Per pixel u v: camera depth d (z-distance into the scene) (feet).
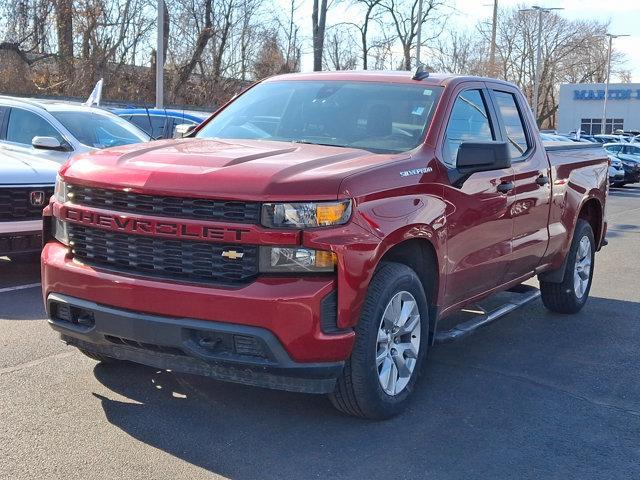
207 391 16.31
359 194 13.74
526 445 14.48
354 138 17.13
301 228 13.05
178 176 13.46
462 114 18.25
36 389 15.97
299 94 18.93
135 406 15.34
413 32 149.59
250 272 13.14
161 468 12.79
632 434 15.26
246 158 14.39
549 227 21.89
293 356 13.12
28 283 26.05
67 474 12.42
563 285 24.18
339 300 13.34
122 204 13.96
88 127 31.09
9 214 24.73
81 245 14.67
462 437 14.69
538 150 21.44
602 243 26.63
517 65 244.83
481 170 16.74
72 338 14.96
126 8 107.65
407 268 15.25
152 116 48.03
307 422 14.98
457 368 18.97
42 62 104.94
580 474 13.38
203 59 119.55
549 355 20.42
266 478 12.62
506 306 20.99
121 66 109.19
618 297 28.25
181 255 13.51
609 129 237.86
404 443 14.25
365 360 14.17
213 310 13.04
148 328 13.51
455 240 16.69
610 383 18.31
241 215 13.09
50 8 102.68
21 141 30.60
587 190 24.16
